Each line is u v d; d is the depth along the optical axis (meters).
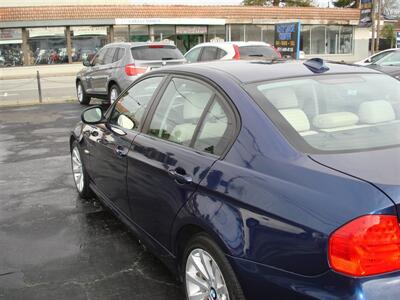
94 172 4.82
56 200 5.59
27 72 29.78
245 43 12.64
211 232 2.61
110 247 4.27
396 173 2.22
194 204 2.81
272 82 3.09
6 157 7.90
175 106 3.52
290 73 3.26
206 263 2.75
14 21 29.09
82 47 30.83
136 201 3.71
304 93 3.04
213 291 2.70
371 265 2.01
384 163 2.34
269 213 2.32
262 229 2.35
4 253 4.20
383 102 3.19
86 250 4.22
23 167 7.20
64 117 12.35
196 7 32.16
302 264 2.16
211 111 3.09
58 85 23.16
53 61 30.47
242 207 2.48
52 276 3.77
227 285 2.52
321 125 2.80
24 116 12.73
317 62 3.51
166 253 3.30
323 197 2.17
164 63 12.13
